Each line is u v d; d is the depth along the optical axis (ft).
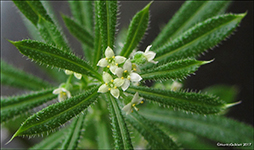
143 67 0.15
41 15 0.15
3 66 0.18
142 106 0.20
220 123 0.18
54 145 0.18
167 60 0.15
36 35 0.18
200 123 0.19
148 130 0.16
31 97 0.16
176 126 0.19
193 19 0.17
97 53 0.16
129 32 0.15
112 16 0.15
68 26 0.17
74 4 0.18
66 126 0.18
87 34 0.17
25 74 0.18
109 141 0.18
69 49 0.15
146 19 0.15
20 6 0.15
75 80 0.19
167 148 0.15
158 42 0.17
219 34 0.15
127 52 0.15
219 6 0.17
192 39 0.15
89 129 0.20
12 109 0.16
